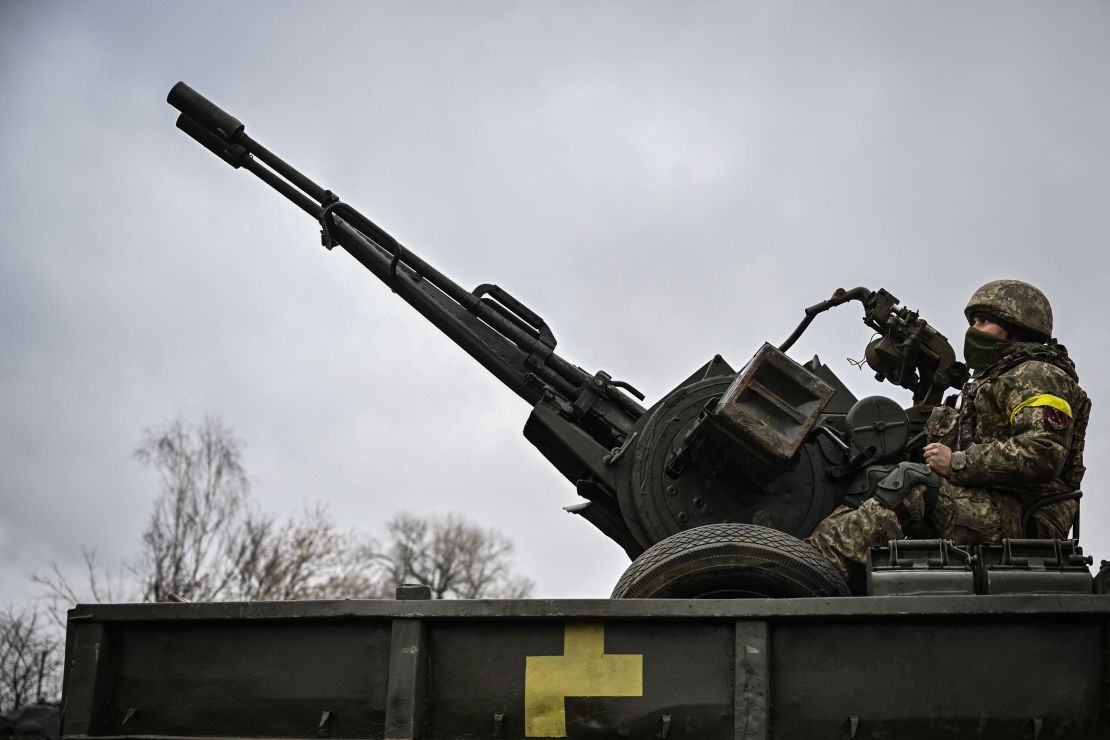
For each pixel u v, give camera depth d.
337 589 21.64
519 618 3.61
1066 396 4.43
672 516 4.93
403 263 6.05
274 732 3.66
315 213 6.26
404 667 3.59
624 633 3.59
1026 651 3.44
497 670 3.61
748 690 3.46
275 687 3.69
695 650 3.55
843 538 4.41
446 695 3.61
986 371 4.68
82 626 3.78
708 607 3.52
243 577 21.19
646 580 4.05
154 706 3.74
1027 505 4.48
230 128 6.37
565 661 3.59
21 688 16.47
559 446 5.53
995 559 3.70
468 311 5.91
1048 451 4.28
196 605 3.74
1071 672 3.41
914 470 4.43
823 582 4.05
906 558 3.71
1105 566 3.55
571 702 3.56
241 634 3.75
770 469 4.66
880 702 3.46
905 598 3.46
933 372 5.36
